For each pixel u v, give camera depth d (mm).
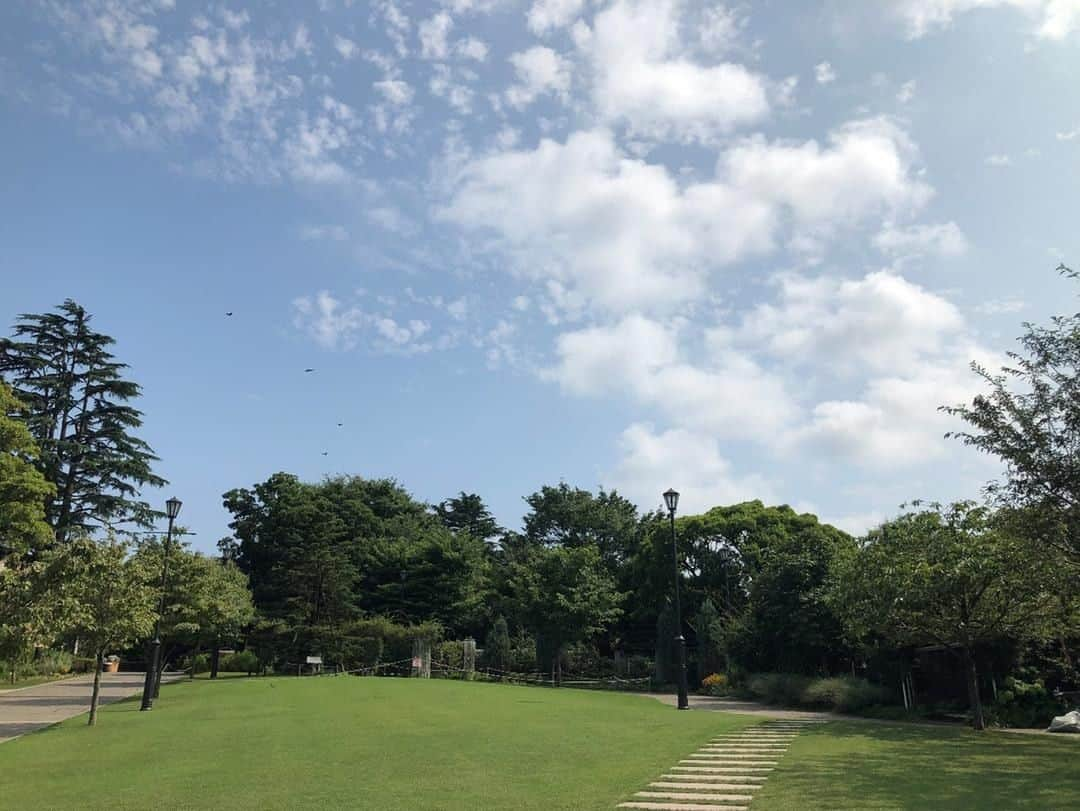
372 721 18109
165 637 28203
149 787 10773
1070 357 13477
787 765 11617
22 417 44031
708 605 39812
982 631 19172
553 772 11234
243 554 55656
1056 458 13547
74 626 18344
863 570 20734
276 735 15977
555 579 38469
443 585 50438
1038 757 12617
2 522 33312
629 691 36344
